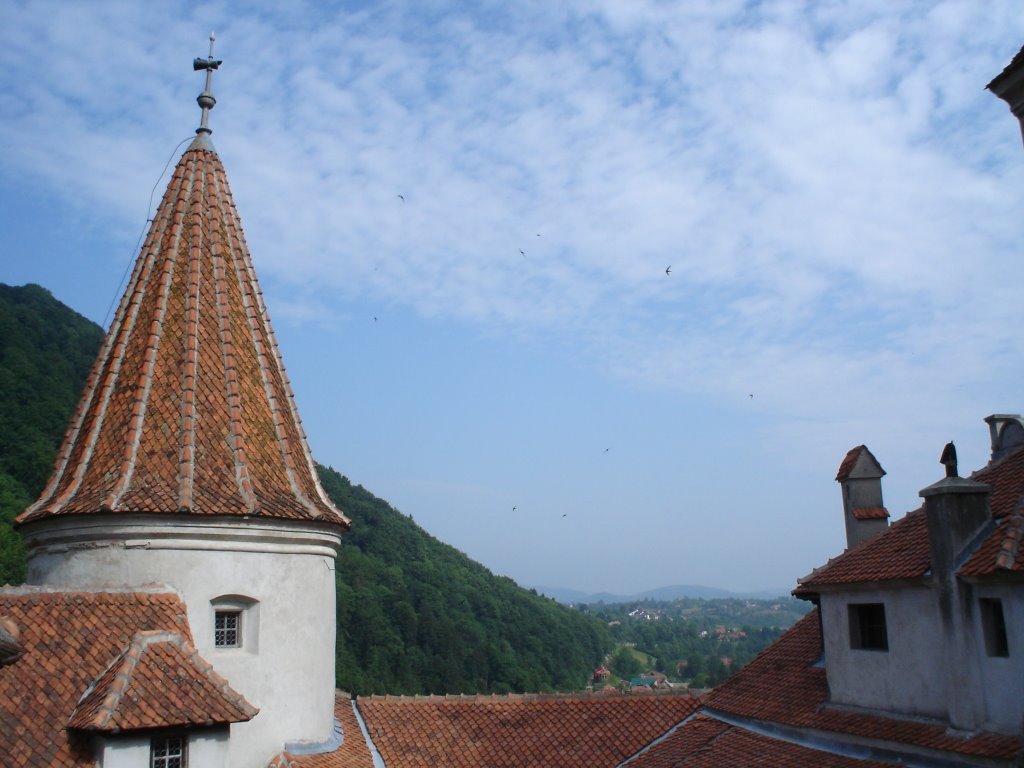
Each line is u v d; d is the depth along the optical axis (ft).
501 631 311.68
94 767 46.42
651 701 82.94
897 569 60.95
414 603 297.74
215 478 60.95
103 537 57.67
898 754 57.88
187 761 49.19
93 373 67.72
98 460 61.46
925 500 58.39
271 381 69.41
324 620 64.90
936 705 57.00
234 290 71.10
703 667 557.33
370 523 374.22
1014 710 50.44
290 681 60.95
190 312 67.36
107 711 46.70
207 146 76.18
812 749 65.41
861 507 83.10
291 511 62.18
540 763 73.31
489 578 375.66
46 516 58.59
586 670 330.34
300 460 68.33
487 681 263.29
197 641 57.47
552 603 429.38
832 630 68.59
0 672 48.47
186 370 64.59
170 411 62.95
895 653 61.16
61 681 49.44
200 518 58.65
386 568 328.08
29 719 46.88
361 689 229.66
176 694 49.80
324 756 61.31
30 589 53.57
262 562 61.05
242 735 57.67
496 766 72.43
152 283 69.26
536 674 284.00
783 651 84.28
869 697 63.52
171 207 72.64
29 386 234.99
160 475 59.88
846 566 67.41
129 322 67.87
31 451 211.00
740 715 75.92
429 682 251.19
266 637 60.29
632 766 73.77
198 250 70.23
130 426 61.67
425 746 73.36
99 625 53.36
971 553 55.36
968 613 54.08
